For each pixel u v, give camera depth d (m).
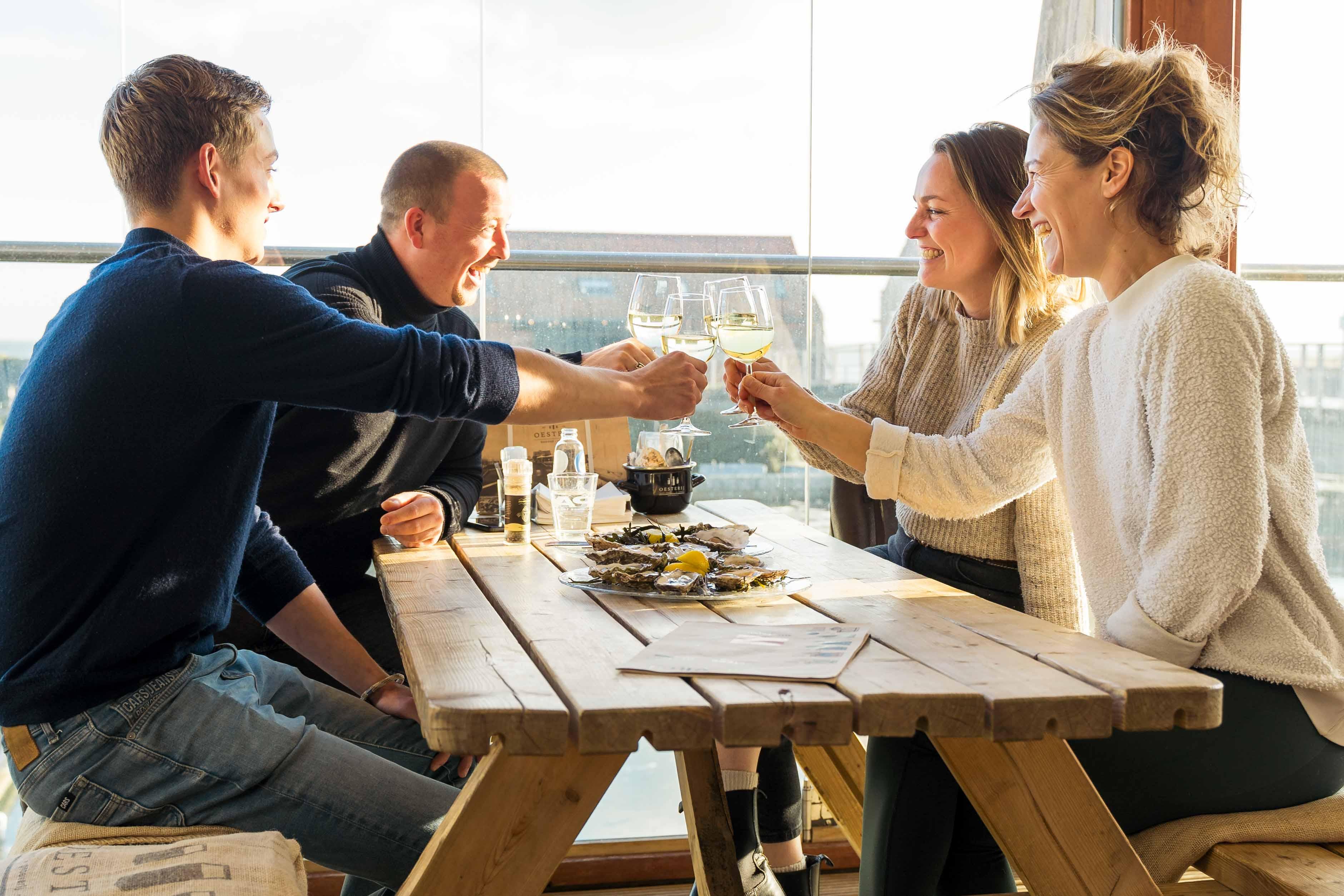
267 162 1.47
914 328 2.05
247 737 1.28
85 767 1.24
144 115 1.35
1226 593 1.18
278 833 1.22
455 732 0.86
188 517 1.28
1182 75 1.39
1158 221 1.39
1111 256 1.43
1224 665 1.23
